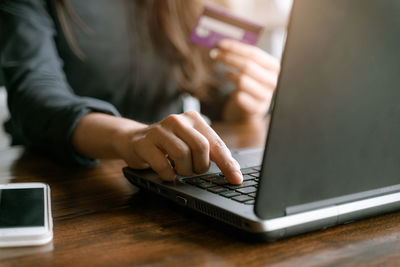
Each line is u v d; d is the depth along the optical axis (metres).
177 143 0.59
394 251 0.43
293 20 0.38
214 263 0.41
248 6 2.09
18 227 0.47
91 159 0.89
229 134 1.19
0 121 1.84
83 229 0.52
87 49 1.45
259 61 1.35
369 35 0.43
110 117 0.85
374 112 0.46
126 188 0.72
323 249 0.44
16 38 1.17
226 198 0.52
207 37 1.29
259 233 0.44
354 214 0.48
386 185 0.50
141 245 0.47
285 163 0.42
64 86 1.12
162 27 1.52
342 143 0.44
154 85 1.58
